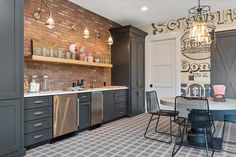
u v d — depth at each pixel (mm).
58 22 4109
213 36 3525
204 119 2994
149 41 6133
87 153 2783
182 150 2926
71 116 3580
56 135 3268
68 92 3520
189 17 5430
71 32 4438
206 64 5211
